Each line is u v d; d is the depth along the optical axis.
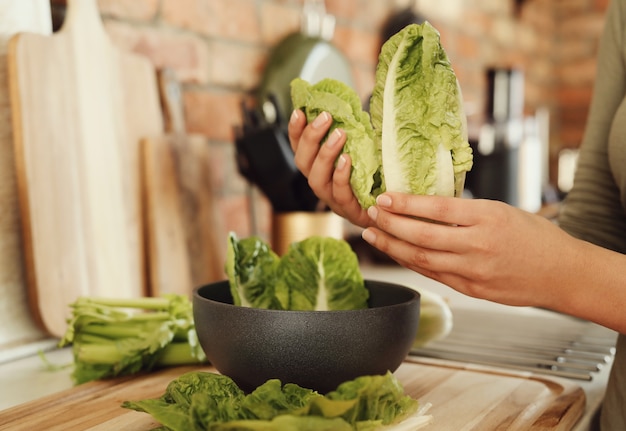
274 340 0.74
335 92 0.78
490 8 2.58
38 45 1.06
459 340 1.12
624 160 0.89
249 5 1.56
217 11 1.48
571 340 1.13
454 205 0.70
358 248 1.87
